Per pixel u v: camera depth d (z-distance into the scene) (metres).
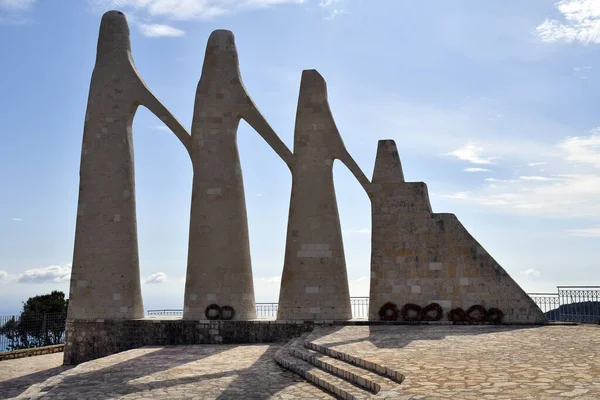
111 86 30.33
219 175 29.20
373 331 23.59
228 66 30.00
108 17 30.97
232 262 28.72
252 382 16.95
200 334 28.11
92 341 28.88
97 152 29.94
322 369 17.22
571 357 14.45
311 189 28.41
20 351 31.45
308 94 29.12
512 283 25.95
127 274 29.36
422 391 11.38
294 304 27.73
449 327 24.67
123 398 15.53
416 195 27.44
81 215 29.77
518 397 10.39
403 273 27.08
